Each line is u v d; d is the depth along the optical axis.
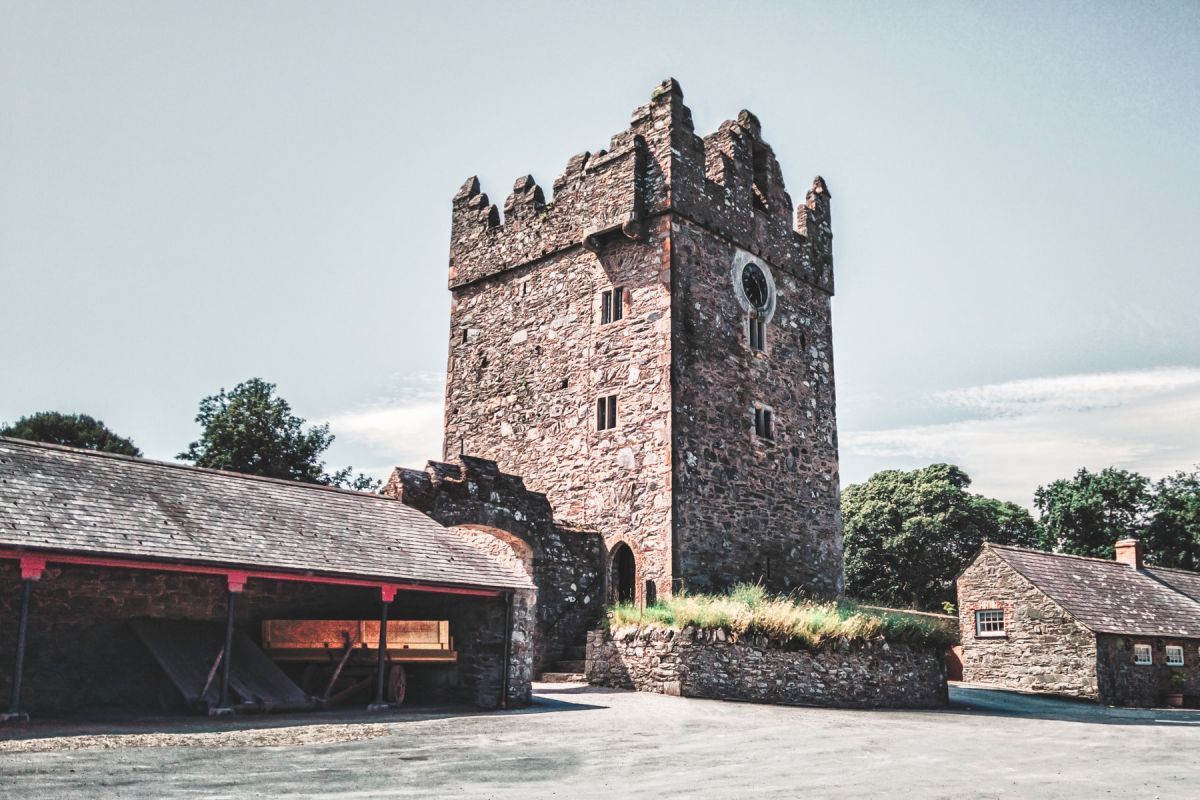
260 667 13.95
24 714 11.29
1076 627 27.77
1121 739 14.84
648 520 21.47
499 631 15.42
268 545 13.52
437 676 16.03
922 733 14.16
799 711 16.45
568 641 21.02
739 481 23.11
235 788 8.03
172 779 8.31
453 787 8.41
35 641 13.19
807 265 27.06
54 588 13.43
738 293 24.25
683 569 21.06
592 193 24.06
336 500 16.28
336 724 12.15
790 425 25.16
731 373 23.55
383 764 9.46
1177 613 31.39
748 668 17.92
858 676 19.58
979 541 47.44
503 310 26.05
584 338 23.78
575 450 23.39
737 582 22.44
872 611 25.02
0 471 12.38
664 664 17.50
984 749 12.50
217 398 36.22
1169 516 46.84
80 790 7.73
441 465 19.52
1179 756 12.59
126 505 12.91
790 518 24.50
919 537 46.78
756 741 12.17
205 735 10.74
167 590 14.55
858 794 8.63
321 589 16.31
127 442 40.84
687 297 22.69
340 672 14.62
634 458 22.06
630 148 23.27
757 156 26.66
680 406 21.86
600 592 21.95
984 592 30.39
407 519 16.80
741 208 24.94
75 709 13.16
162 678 13.71
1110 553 47.53
